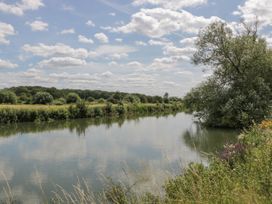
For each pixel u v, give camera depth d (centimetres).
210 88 3756
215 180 694
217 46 3678
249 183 609
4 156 2158
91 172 1667
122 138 2992
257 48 3516
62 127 4147
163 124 4566
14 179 1570
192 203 588
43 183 1488
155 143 2622
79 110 5709
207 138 2856
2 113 4500
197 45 3769
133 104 7762
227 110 3428
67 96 8088
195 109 3981
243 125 3450
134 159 1942
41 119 4928
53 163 1927
